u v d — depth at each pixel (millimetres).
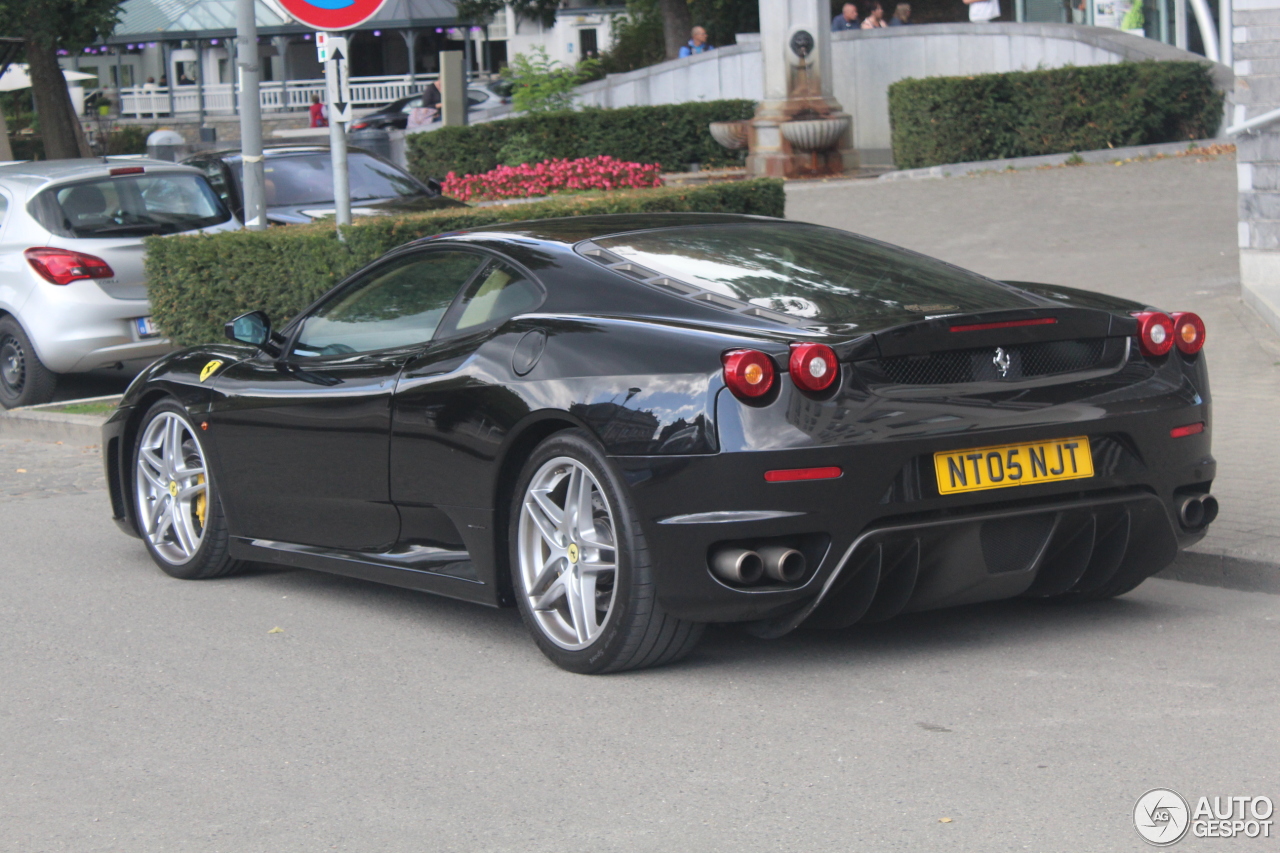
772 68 27531
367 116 51562
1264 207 13609
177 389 7656
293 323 7277
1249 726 4902
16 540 8938
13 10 31109
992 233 18859
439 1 64500
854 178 26141
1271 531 7062
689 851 4082
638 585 5434
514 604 6082
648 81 33469
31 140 54625
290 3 9945
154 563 8234
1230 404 10156
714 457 5176
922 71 31172
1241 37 13617
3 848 4309
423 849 4180
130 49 74875
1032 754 4719
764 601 5266
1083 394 5578
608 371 5508
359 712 5473
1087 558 5742
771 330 5367
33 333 13281
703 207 12500
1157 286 14844
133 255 13430
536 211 11469
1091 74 25125
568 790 4594
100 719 5504
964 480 5344
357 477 6574
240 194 16328
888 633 6199
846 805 4363
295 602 7254
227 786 4750
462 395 5996
